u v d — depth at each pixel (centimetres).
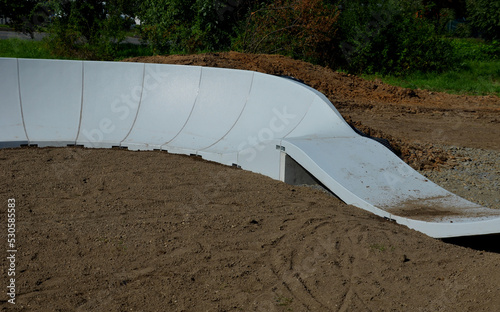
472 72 2128
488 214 518
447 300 370
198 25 2102
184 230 489
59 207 542
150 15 2184
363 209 560
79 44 2058
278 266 423
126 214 527
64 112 876
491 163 850
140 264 421
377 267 423
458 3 3212
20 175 646
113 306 360
